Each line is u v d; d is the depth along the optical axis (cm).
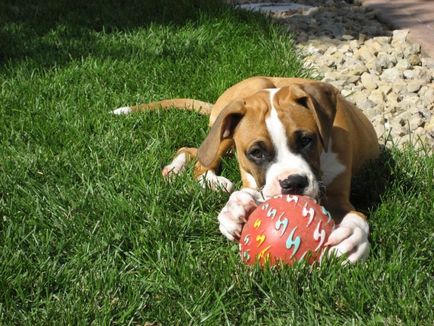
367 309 100
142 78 172
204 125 150
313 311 100
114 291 107
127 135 146
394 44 193
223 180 130
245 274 106
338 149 124
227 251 114
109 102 162
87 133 147
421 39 192
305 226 105
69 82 172
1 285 107
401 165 132
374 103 162
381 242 113
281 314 101
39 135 148
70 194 128
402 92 165
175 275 109
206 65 177
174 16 207
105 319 101
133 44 190
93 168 135
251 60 178
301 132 116
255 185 120
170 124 149
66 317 102
